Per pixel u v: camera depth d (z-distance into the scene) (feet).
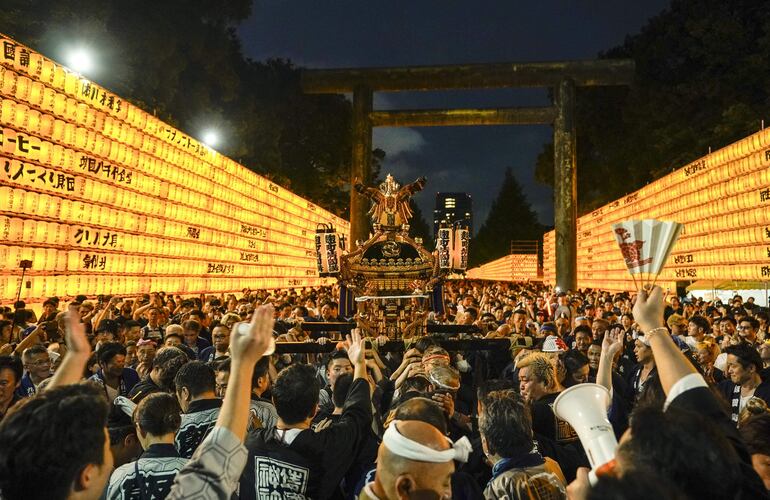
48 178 39.09
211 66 89.97
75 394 6.30
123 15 72.95
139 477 9.84
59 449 5.81
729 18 95.30
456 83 92.99
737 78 92.94
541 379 14.51
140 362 20.85
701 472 4.88
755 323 29.32
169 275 58.95
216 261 70.95
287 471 9.93
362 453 11.64
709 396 7.14
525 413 9.99
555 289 90.84
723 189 58.44
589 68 90.84
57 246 42.01
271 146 117.91
